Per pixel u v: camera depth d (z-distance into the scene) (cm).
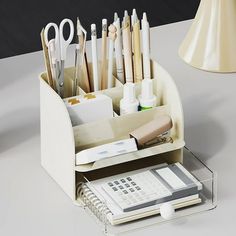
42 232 156
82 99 167
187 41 205
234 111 193
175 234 155
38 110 195
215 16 198
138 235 154
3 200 165
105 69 176
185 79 205
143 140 165
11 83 204
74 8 369
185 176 163
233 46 199
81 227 157
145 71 176
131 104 169
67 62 211
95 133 166
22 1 376
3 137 185
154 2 375
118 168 170
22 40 350
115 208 156
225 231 155
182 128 169
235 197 164
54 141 167
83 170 160
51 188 169
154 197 157
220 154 179
